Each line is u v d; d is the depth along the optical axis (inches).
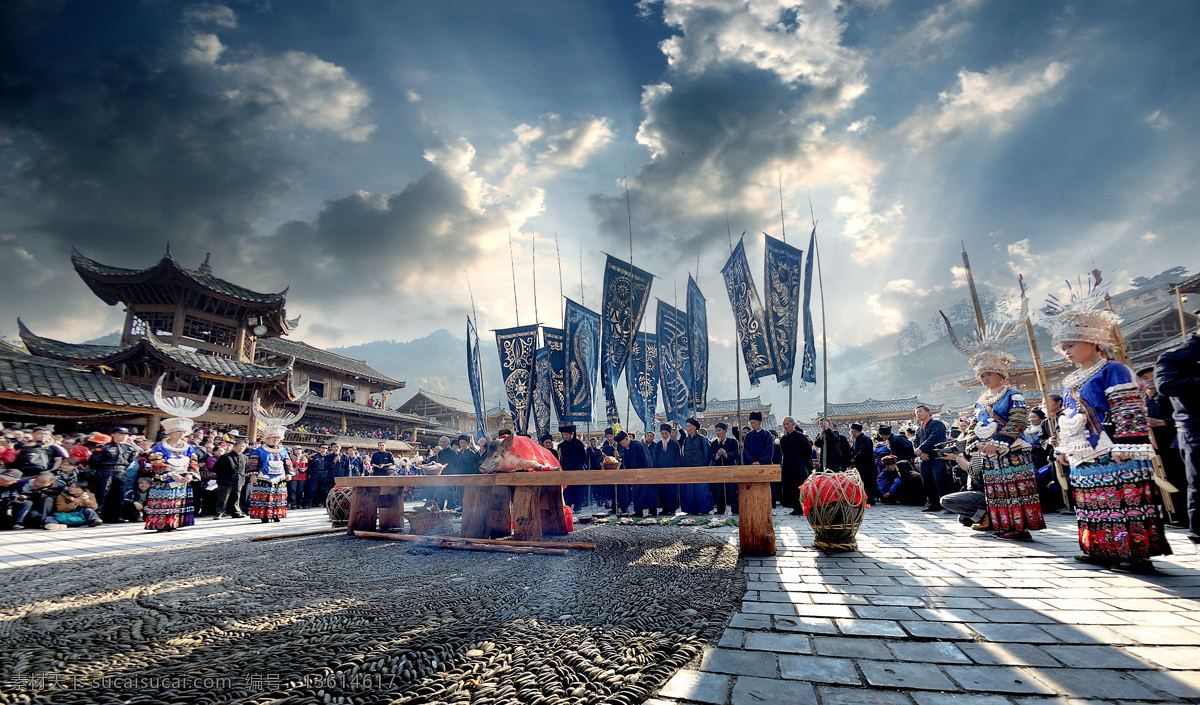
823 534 182.5
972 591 120.6
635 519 336.2
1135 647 83.4
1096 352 145.6
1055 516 267.7
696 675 75.8
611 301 354.0
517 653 84.4
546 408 409.4
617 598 118.8
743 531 178.4
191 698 69.6
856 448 404.5
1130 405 136.0
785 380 283.9
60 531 322.7
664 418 462.0
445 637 92.2
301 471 580.1
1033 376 1294.3
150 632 99.0
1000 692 68.7
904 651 84.1
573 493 422.6
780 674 75.8
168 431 333.1
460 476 221.8
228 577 153.5
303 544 228.8
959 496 234.8
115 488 394.6
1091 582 126.1
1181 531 200.5
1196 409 154.8
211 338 949.2
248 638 94.6
